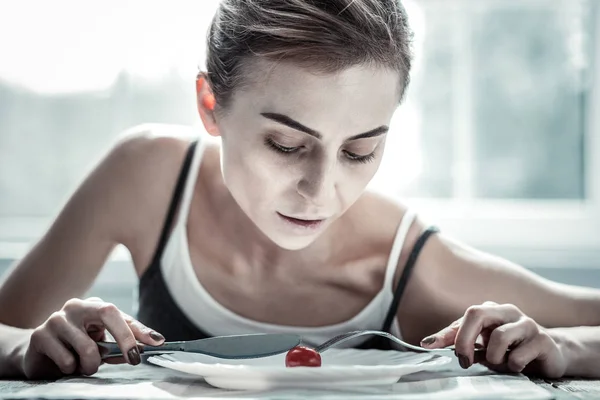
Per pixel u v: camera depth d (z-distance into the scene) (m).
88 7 2.88
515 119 2.82
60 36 2.90
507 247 2.74
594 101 2.80
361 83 1.14
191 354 1.16
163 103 2.90
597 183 2.80
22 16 2.89
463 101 2.82
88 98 2.91
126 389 1.04
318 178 1.18
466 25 2.81
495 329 1.17
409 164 2.85
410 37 1.27
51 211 2.94
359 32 1.14
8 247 2.82
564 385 1.17
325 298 1.50
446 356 1.10
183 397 0.96
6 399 0.96
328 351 1.24
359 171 1.22
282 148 1.20
